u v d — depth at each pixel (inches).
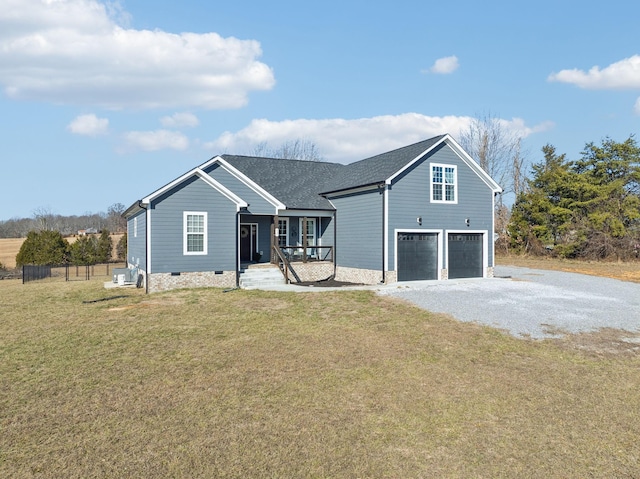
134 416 243.9
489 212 860.0
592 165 1437.0
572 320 486.6
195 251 703.7
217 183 711.7
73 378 301.0
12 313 532.7
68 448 208.2
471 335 422.0
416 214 785.6
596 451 219.0
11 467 191.2
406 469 197.9
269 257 896.9
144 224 725.9
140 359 342.3
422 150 786.8
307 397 274.8
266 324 458.0
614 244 1251.8
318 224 955.3
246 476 188.4
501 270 1052.5
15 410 250.1
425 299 586.9
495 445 222.2
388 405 266.5
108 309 545.0
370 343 392.2
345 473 193.0
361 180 829.8
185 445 213.0
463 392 289.4
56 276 1091.3
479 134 1879.9
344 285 788.0
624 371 337.1
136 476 186.1
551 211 1382.9
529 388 298.8
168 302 581.3
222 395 275.0
